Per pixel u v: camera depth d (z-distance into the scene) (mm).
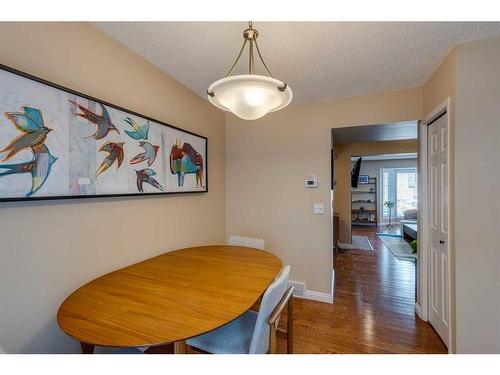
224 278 1372
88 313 974
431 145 2066
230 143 2936
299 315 2238
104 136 1402
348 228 4891
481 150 1452
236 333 1252
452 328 1576
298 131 2639
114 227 1501
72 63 1266
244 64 1825
